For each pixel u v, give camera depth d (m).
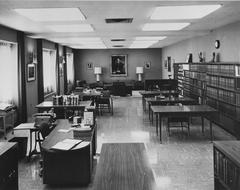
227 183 3.16
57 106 7.86
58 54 14.27
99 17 6.66
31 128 5.36
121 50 19.28
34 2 5.01
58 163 4.26
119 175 2.89
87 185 4.38
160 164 5.31
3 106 7.84
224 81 7.50
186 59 12.93
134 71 19.41
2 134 7.89
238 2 5.26
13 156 3.56
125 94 17.59
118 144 4.01
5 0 4.86
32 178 4.75
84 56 19.27
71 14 6.25
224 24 8.19
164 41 13.95
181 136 7.43
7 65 8.73
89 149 4.27
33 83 10.59
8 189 3.38
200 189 4.25
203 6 5.64
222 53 8.71
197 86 9.91
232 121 7.24
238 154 3.06
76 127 4.91
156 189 2.59
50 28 8.43
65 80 16.19
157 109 7.13
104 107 12.95
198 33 9.86
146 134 7.71
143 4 5.28
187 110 6.89
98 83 18.25
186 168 5.10
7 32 8.21
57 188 4.32
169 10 6.00
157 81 12.94
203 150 6.16
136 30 9.21
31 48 10.44
